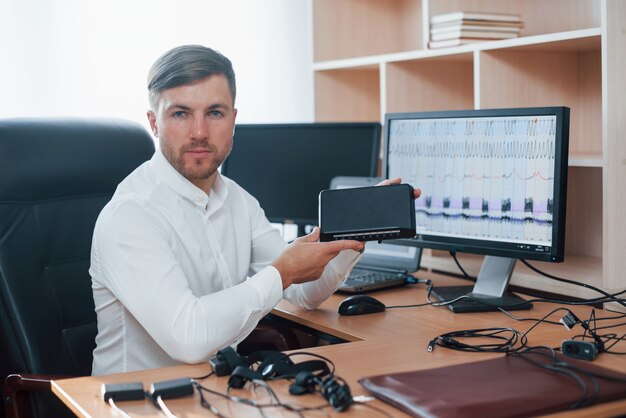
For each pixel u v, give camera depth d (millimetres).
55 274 1934
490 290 1981
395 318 1857
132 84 2873
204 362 1546
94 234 1708
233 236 1905
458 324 1783
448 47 2381
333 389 1247
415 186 2141
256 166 2645
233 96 1751
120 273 1612
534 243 1865
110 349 1743
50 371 1839
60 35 2750
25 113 2713
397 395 1241
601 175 2377
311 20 2896
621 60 1876
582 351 1451
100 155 2057
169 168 1762
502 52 2285
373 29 3025
